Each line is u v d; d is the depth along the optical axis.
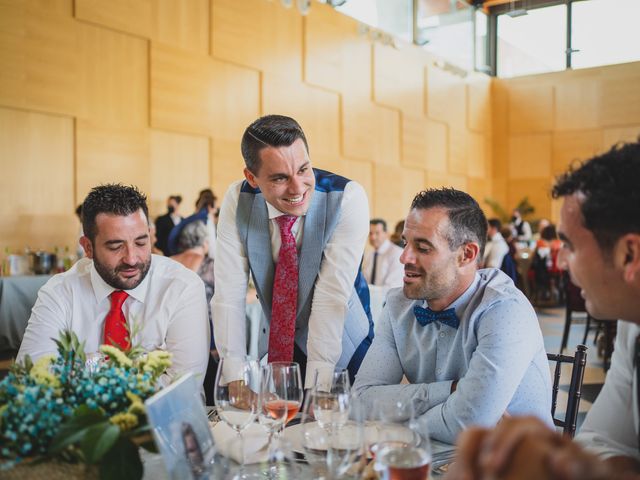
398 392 1.56
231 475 1.10
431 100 11.84
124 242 1.67
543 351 1.56
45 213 6.21
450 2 12.49
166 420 0.97
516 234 11.55
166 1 7.25
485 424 1.40
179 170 7.42
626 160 0.91
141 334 1.83
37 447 0.96
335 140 9.63
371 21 10.52
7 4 5.87
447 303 1.56
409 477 0.97
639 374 1.07
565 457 0.55
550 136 13.25
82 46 6.48
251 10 8.22
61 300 1.83
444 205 1.48
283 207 1.76
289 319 1.91
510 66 13.66
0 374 4.07
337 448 1.03
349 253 1.89
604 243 0.92
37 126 6.16
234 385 1.21
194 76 7.57
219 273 1.98
